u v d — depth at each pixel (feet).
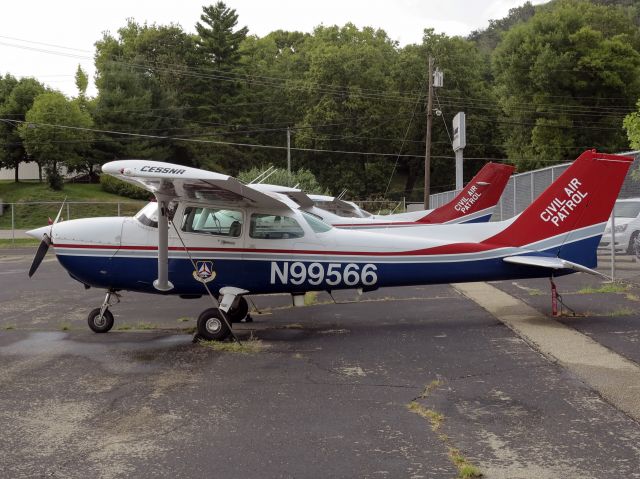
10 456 14.90
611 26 178.70
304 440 15.69
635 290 37.65
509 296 37.35
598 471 13.53
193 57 231.91
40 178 199.72
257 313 35.35
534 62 167.53
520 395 18.98
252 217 29.32
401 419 17.12
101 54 250.78
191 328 31.42
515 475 13.39
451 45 225.56
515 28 176.65
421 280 29.96
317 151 221.05
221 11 226.17
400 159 229.25
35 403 19.10
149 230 29.50
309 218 29.94
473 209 55.06
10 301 42.63
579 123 164.55
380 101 222.89
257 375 22.03
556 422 16.61
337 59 225.35
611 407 17.69
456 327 29.48
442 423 16.75
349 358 24.23
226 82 223.71
